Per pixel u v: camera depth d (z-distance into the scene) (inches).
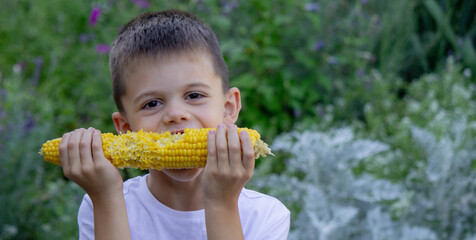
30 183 152.4
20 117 152.3
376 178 143.2
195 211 74.7
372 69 213.3
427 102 173.9
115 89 75.2
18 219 145.5
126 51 70.8
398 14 227.9
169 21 73.5
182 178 71.0
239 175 60.9
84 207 78.7
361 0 224.4
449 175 143.7
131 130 76.5
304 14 211.0
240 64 205.5
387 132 187.0
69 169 63.0
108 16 212.2
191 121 68.4
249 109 190.2
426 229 127.3
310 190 129.8
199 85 69.4
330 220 130.1
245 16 213.0
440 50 234.7
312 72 210.5
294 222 135.1
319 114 195.5
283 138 163.2
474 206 144.2
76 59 201.8
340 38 225.9
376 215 130.2
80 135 64.0
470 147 146.6
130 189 79.4
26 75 209.3
